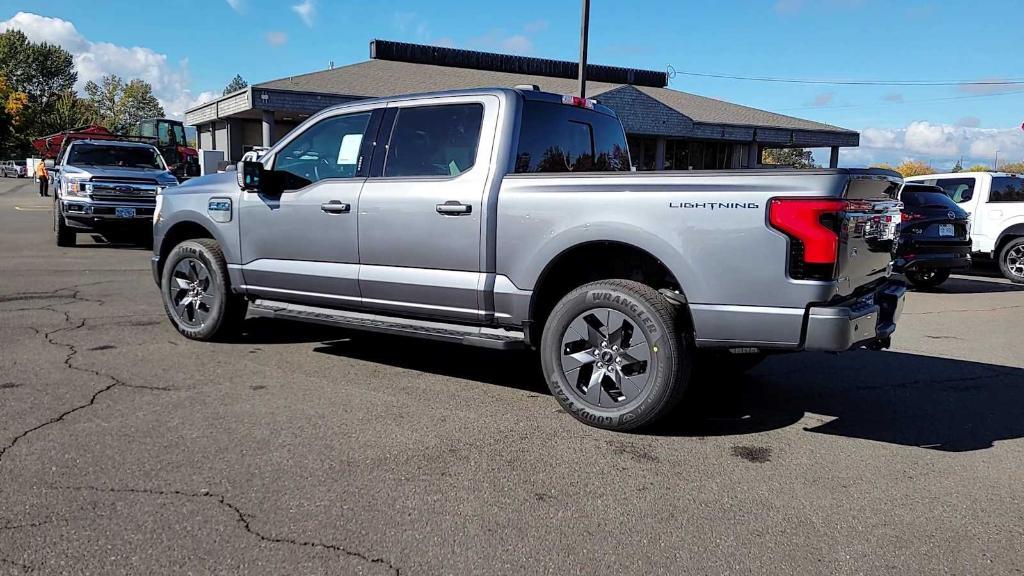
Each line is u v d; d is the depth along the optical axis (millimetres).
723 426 4445
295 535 2922
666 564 2781
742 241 3828
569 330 4352
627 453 3936
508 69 32781
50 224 18000
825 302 3752
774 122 31188
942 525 3162
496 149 4668
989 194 12922
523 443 4039
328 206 5234
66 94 98375
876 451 4059
